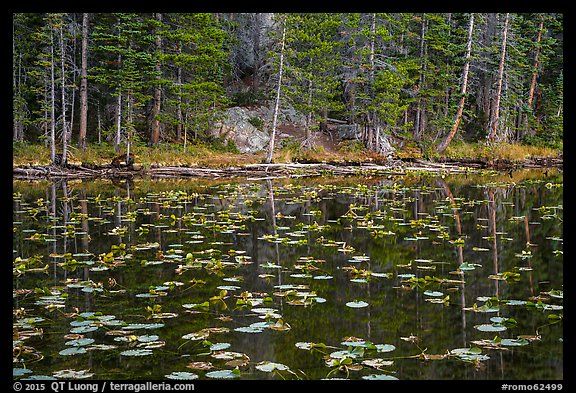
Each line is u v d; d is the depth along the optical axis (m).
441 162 26.09
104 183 18.55
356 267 6.46
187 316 4.61
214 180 20.22
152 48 26.98
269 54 24.59
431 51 31.05
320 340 4.03
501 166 25.98
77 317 4.56
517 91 32.50
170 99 26.84
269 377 3.38
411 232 8.88
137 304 4.97
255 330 4.25
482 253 7.22
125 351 3.82
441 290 5.44
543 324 4.39
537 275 6.03
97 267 6.42
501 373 3.45
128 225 9.62
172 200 13.58
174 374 3.40
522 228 9.18
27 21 24.72
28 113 25.58
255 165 22.94
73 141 25.98
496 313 4.68
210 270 6.32
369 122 26.62
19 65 24.11
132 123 23.02
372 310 4.77
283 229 9.26
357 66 26.58
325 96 26.78
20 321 4.47
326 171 23.44
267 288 5.50
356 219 10.48
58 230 9.10
